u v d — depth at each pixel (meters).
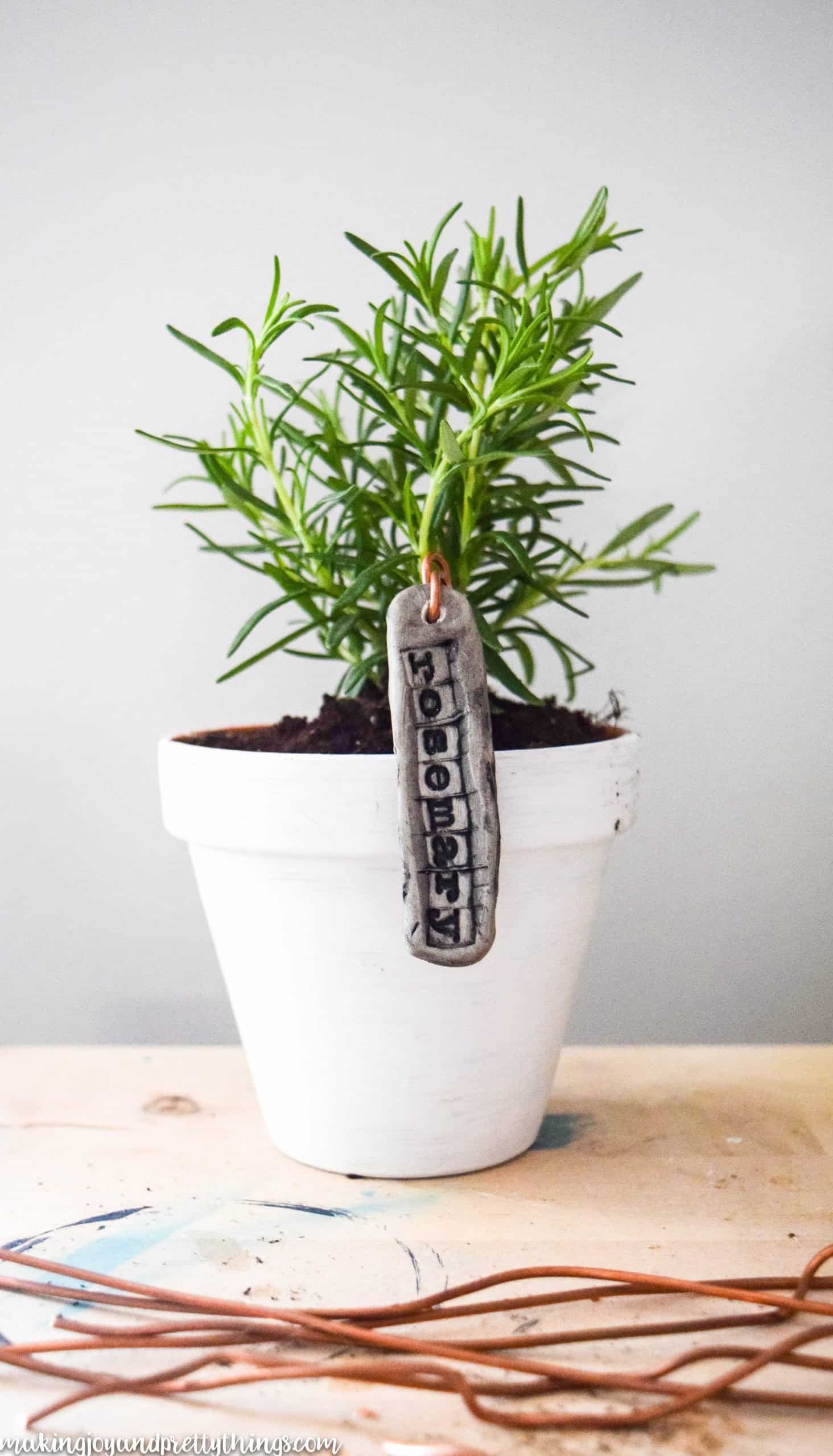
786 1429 0.35
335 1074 0.44
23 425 0.59
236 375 0.46
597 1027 0.61
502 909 0.42
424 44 0.57
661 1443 0.35
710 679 0.60
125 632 0.59
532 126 0.57
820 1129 0.48
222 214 0.58
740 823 0.60
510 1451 0.35
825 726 0.60
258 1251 0.41
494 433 0.45
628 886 0.60
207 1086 0.51
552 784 0.42
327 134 0.58
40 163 0.58
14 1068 0.53
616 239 0.55
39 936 0.61
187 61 0.57
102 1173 0.45
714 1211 0.43
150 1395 0.36
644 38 0.57
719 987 0.61
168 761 0.44
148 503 0.59
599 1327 0.38
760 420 0.58
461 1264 0.40
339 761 0.41
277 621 0.59
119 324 0.58
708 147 0.57
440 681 0.40
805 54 0.57
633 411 0.58
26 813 0.60
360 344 0.45
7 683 0.60
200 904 0.60
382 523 0.55
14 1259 0.39
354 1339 0.37
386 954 0.42
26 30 0.57
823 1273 0.40
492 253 0.49
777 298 0.58
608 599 0.59
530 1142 0.46
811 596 0.59
